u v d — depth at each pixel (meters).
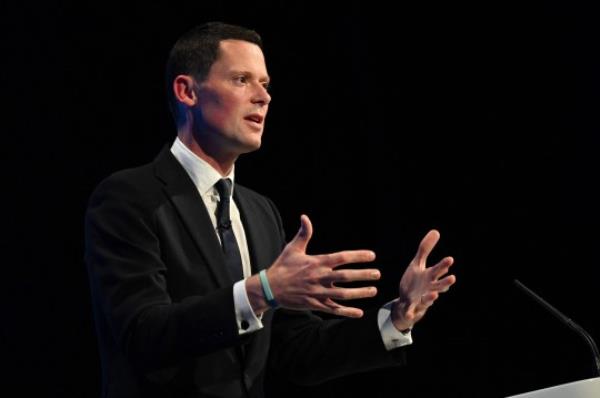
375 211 17.11
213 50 7.83
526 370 16.39
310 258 6.13
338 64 17.31
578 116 16.20
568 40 16.33
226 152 7.78
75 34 15.35
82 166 15.21
